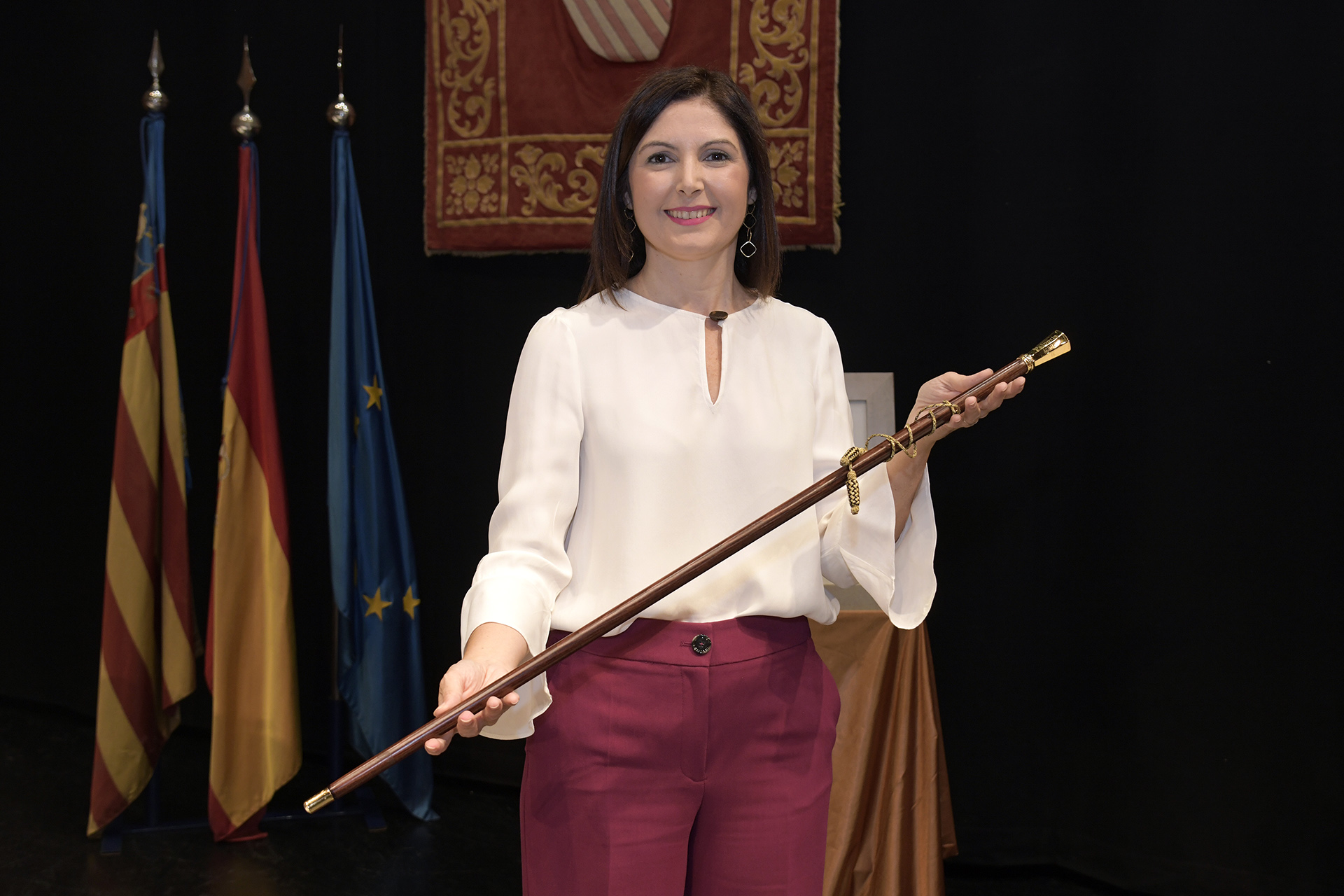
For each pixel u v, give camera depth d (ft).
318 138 12.12
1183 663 9.11
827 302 10.50
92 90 13.12
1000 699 10.03
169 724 10.77
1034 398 9.75
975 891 9.69
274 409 10.62
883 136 10.23
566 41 10.77
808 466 4.64
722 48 10.34
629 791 4.25
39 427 13.94
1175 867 9.18
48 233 13.64
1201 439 8.95
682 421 4.46
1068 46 9.44
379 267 12.09
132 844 10.45
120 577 10.30
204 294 12.69
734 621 4.36
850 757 8.01
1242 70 8.63
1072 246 9.51
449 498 12.02
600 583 4.39
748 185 4.80
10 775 12.17
